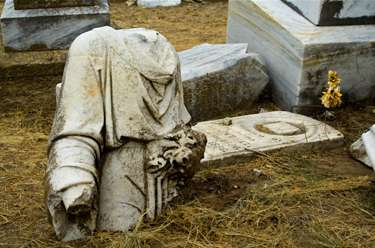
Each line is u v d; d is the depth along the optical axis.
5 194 4.12
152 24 9.13
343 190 4.17
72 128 3.23
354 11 5.55
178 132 3.52
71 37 6.82
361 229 3.72
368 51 5.47
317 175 4.41
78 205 2.99
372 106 5.67
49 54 6.70
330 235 3.64
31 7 6.73
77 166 3.09
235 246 3.47
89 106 3.29
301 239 3.58
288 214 3.84
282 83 5.75
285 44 5.62
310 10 5.64
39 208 3.93
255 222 3.72
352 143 4.96
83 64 3.32
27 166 4.56
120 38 3.42
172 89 3.56
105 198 3.43
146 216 3.53
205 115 5.51
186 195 3.92
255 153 4.61
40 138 5.06
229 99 5.64
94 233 3.39
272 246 3.50
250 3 6.29
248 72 5.69
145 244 3.39
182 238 3.49
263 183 4.23
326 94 5.25
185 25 9.15
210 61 5.68
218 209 3.83
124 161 3.43
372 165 4.21
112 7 9.96
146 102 3.41
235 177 4.32
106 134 3.34
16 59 6.57
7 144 4.95
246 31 6.48
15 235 3.61
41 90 6.21
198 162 3.62
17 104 5.82
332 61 5.42
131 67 3.38
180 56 6.04
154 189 3.52
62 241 3.31
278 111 5.43
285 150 4.72
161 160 3.47
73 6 6.84
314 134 4.92
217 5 10.28
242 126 5.07
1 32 7.34
